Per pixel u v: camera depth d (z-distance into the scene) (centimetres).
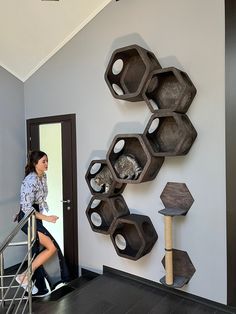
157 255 257
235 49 211
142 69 254
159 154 227
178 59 237
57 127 328
